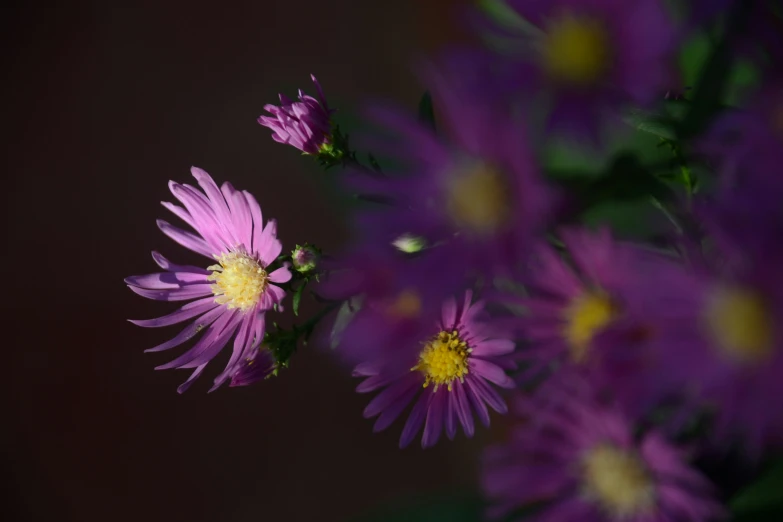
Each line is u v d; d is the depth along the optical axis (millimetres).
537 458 300
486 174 288
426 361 335
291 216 605
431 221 293
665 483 296
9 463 608
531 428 300
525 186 284
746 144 287
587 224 304
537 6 290
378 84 614
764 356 283
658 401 288
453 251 290
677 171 310
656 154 313
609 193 301
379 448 581
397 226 294
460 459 556
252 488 592
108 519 597
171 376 614
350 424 590
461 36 564
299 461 590
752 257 282
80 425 612
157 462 603
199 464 600
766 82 292
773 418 283
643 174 302
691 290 287
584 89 289
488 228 290
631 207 304
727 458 299
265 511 584
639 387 288
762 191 283
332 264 316
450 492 334
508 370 332
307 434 595
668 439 294
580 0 289
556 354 301
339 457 585
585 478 300
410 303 306
